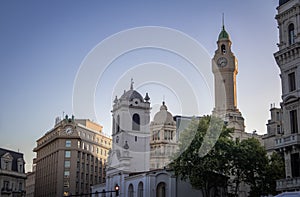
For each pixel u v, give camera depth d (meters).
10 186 91.50
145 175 72.00
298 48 48.00
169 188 70.56
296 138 45.97
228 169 64.06
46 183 122.25
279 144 48.41
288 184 46.09
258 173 64.38
